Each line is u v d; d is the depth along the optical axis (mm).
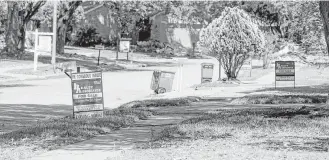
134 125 17531
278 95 26766
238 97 26250
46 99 28438
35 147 12906
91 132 15195
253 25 36750
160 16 97312
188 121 17125
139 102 24734
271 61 60938
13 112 22391
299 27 73750
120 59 72250
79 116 18781
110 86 37312
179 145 12578
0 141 13789
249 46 36312
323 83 36281
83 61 63156
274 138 13406
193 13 94375
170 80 31594
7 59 57281
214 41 36688
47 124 16828
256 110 20000
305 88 31750
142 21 95000
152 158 10898
